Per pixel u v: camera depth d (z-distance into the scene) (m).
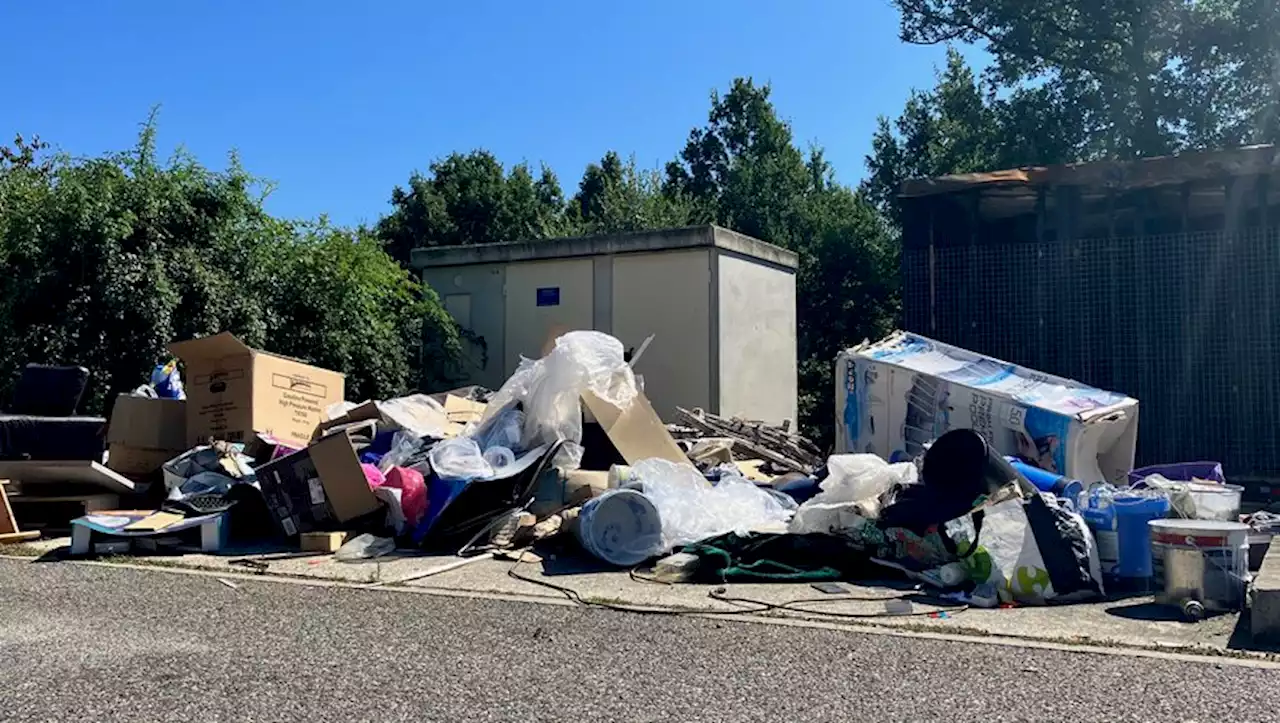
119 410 11.13
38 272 13.59
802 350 30.84
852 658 5.27
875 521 7.71
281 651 5.43
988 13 26.61
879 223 32.00
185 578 7.76
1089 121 27.25
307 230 17.00
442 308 18.34
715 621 6.20
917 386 10.80
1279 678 4.86
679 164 43.50
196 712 4.35
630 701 4.51
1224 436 12.35
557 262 18.00
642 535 8.19
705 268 16.72
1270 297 12.25
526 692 4.65
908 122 35.41
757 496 8.97
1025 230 13.58
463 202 37.34
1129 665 5.12
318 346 16.09
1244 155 12.45
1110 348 12.98
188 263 14.55
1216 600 6.34
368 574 7.86
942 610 6.50
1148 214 13.00
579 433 10.06
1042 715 4.29
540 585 7.41
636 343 17.20
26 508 10.23
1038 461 9.85
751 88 42.31
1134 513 7.12
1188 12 23.80
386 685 4.77
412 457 9.91
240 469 10.15
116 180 14.37
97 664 5.16
